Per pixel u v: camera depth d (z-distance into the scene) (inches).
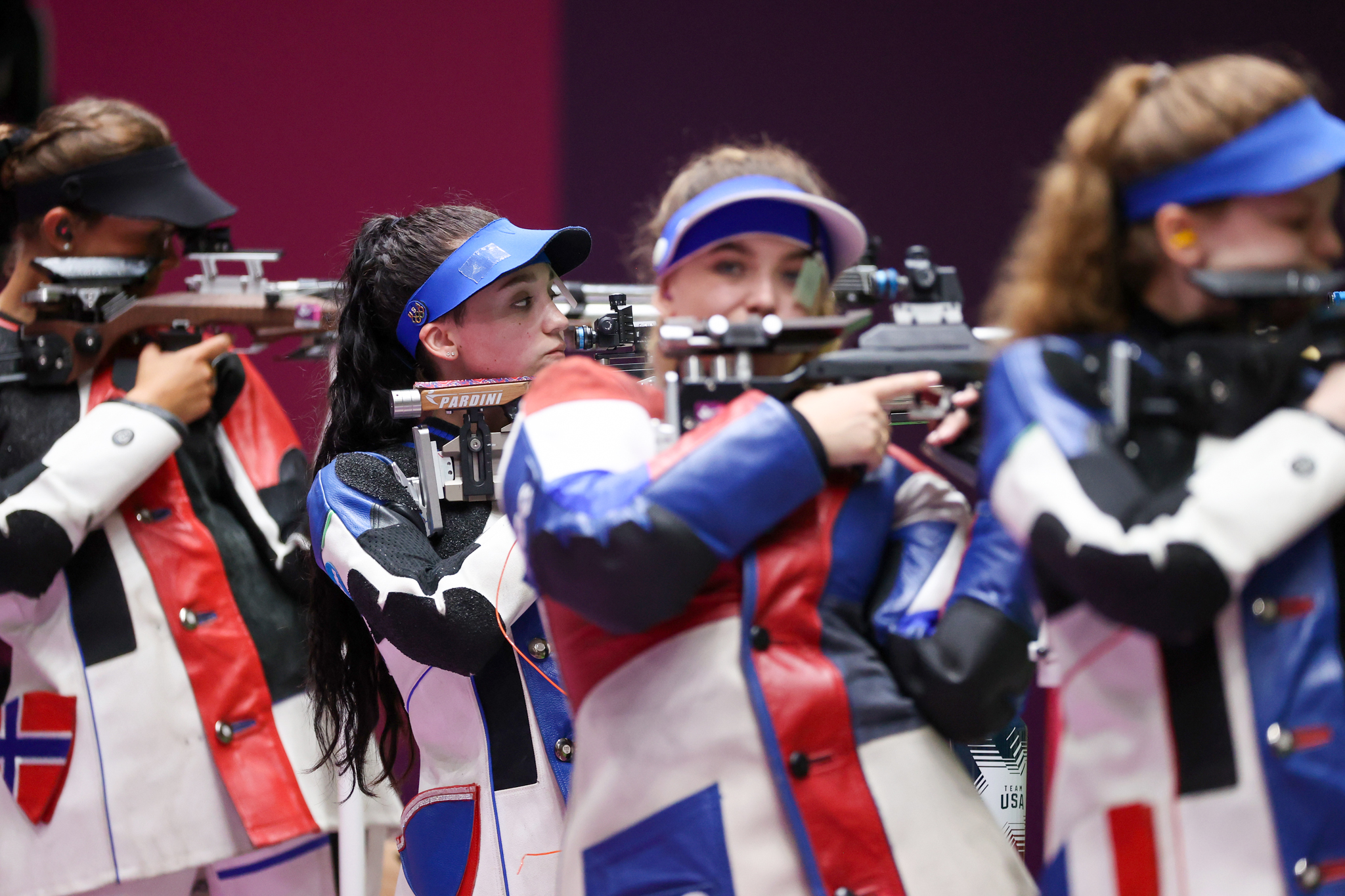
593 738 184.5
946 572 195.8
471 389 263.9
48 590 313.7
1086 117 178.4
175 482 329.1
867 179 601.6
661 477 171.5
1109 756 167.5
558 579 175.8
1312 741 158.9
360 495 264.5
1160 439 164.2
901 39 599.8
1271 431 157.0
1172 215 165.3
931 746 187.0
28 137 328.8
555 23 583.8
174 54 548.4
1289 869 157.5
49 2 531.8
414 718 266.2
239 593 330.6
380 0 566.9
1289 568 161.9
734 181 192.5
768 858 173.9
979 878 180.2
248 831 312.5
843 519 188.4
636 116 591.8
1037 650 192.7
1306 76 191.9
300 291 351.6
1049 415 166.6
